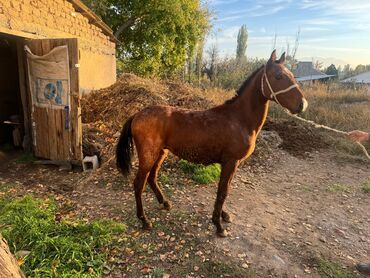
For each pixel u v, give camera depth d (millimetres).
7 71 8008
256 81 3436
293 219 4391
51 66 5602
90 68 9469
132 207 4301
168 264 3180
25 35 5883
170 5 16422
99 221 3826
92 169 5719
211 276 3049
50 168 5883
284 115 11523
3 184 5004
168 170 5617
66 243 3195
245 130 3461
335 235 4062
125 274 2998
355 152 8070
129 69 18578
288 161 7281
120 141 3727
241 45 40969
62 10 7566
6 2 5332
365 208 4965
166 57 18750
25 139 6547
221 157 3553
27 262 2939
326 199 5230
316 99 15453
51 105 5785
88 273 2896
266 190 5438
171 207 4312
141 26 17766
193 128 3438
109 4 17188
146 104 7059
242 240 3672
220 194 3611
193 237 3658
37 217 3768
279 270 3217
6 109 8055
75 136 5668
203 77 22109
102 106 7539
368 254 3701
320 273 3244
